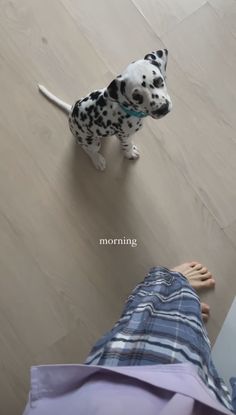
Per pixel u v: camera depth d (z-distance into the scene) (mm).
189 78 1256
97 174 1231
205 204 1213
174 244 1200
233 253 1194
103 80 1259
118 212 1217
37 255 1204
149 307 832
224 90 1252
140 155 1237
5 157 1243
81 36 1274
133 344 730
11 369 1149
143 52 1264
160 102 879
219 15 1278
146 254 1199
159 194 1221
